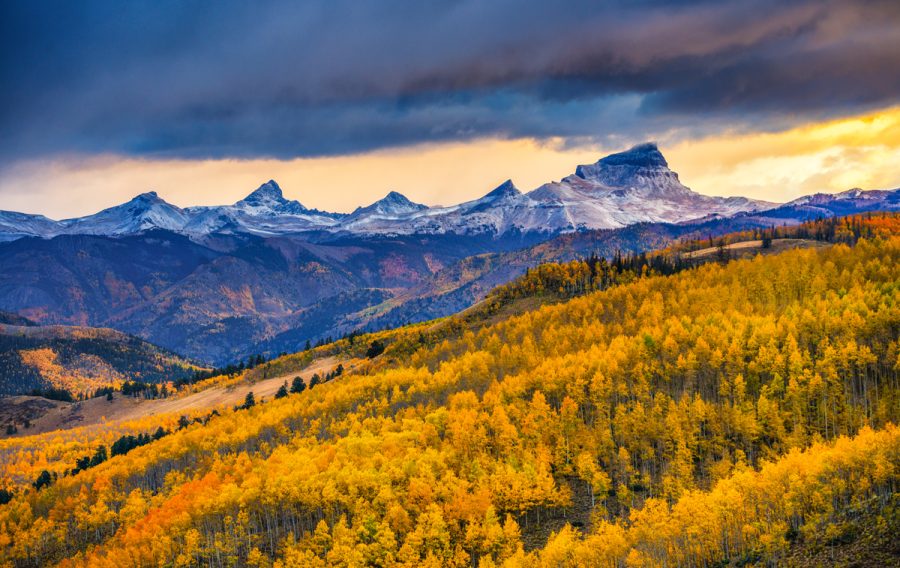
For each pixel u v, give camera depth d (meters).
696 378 184.75
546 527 146.12
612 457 162.50
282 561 155.12
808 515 114.75
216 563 164.88
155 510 186.25
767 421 156.00
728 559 113.88
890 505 110.00
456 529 147.25
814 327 186.75
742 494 119.81
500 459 165.62
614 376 186.75
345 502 161.12
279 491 168.00
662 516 122.06
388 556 142.50
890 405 152.12
